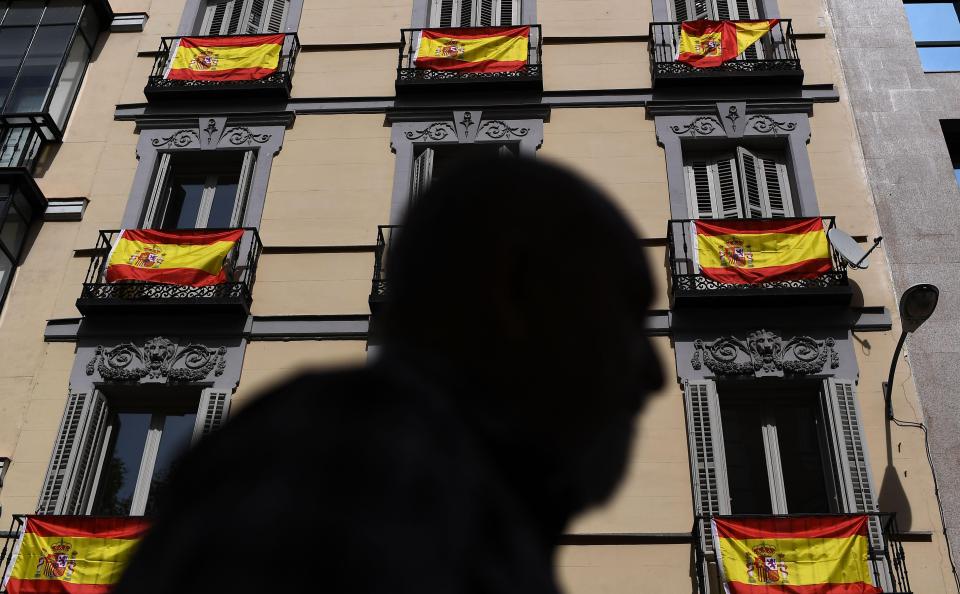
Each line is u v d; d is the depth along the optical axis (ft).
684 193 46.75
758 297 41.88
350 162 49.34
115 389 43.50
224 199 50.44
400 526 2.19
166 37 53.98
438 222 3.15
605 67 51.88
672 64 50.55
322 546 2.10
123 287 44.78
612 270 3.23
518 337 3.01
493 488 2.52
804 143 48.16
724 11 54.75
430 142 49.80
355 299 44.75
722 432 40.52
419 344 3.01
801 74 49.60
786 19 51.24
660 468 38.88
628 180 47.42
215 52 53.21
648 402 3.30
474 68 51.29
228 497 2.21
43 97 51.75
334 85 52.54
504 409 2.94
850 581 34.30
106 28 56.44
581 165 48.16
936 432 39.34
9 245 47.14
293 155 49.90
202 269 44.70
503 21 55.88
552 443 2.98
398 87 50.96
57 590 36.81
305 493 2.17
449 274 3.06
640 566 36.78
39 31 53.93
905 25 52.70
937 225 45.37
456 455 2.47
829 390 40.29
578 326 3.10
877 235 45.19
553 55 52.60
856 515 35.55
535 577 2.44
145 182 49.75
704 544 36.42
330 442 2.28
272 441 2.30
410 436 2.38
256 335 43.88
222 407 42.01
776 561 34.86
